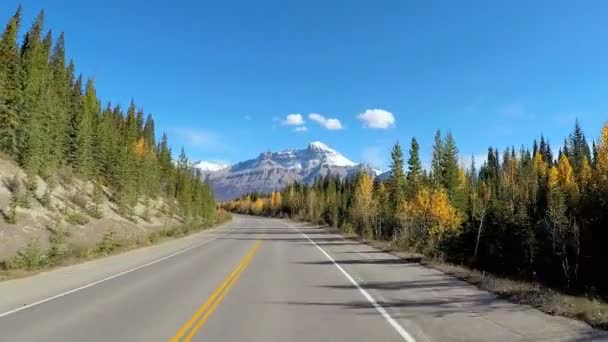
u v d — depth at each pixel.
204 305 11.20
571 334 8.00
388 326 8.98
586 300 10.97
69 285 14.64
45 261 20.70
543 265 33.22
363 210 69.38
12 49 59.66
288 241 42.00
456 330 8.57
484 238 40.31
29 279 16.12
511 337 7.96
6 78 52.06
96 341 7.78
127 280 15.91
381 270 19.42
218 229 70.56
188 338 7.99
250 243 38.66
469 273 17.52
